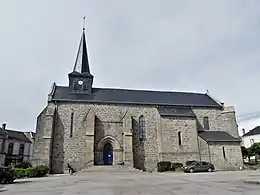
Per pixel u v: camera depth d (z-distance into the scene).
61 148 28.08
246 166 30.42
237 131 32.53
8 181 15.40
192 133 30.48
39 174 22.22
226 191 9.84
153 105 32.28
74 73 32.41
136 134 30.53
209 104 34.44
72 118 29.36
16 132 51.78
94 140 28.77
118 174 22.42
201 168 26.06
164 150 29.20
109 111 30.59
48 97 29.78
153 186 12.09
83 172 24.39
